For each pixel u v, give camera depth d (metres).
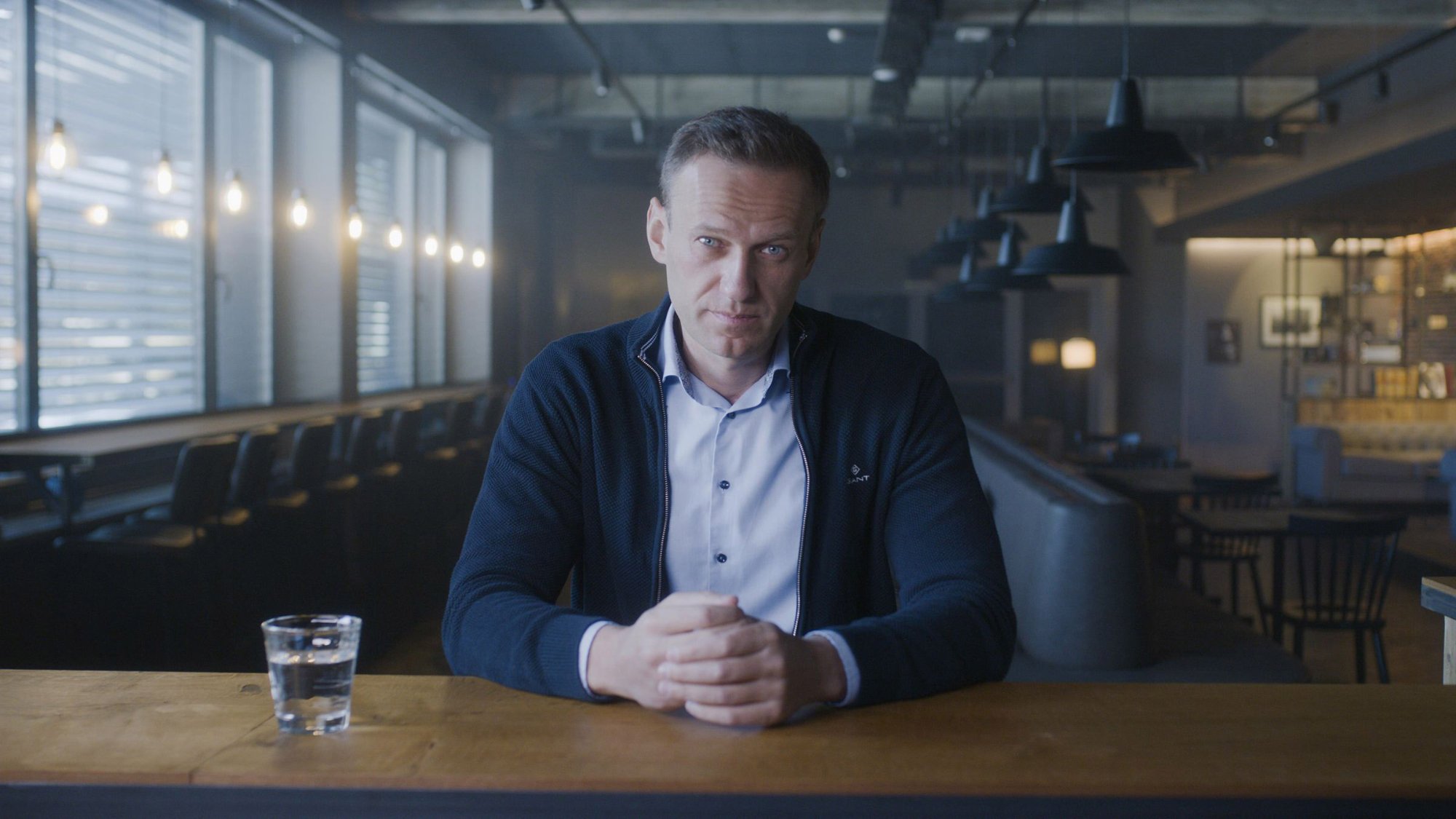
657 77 9.83
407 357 9.67
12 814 0.86
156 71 5.88
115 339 5.58
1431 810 0.85
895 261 13.49
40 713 1.00
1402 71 8.59
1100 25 8.02
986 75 7.46
